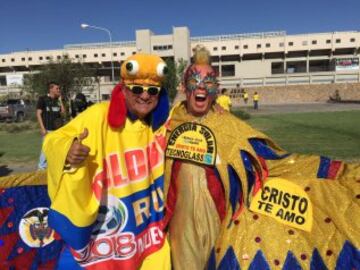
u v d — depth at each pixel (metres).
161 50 37.25
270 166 1.45
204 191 1.35
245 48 39.53
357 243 1.37
